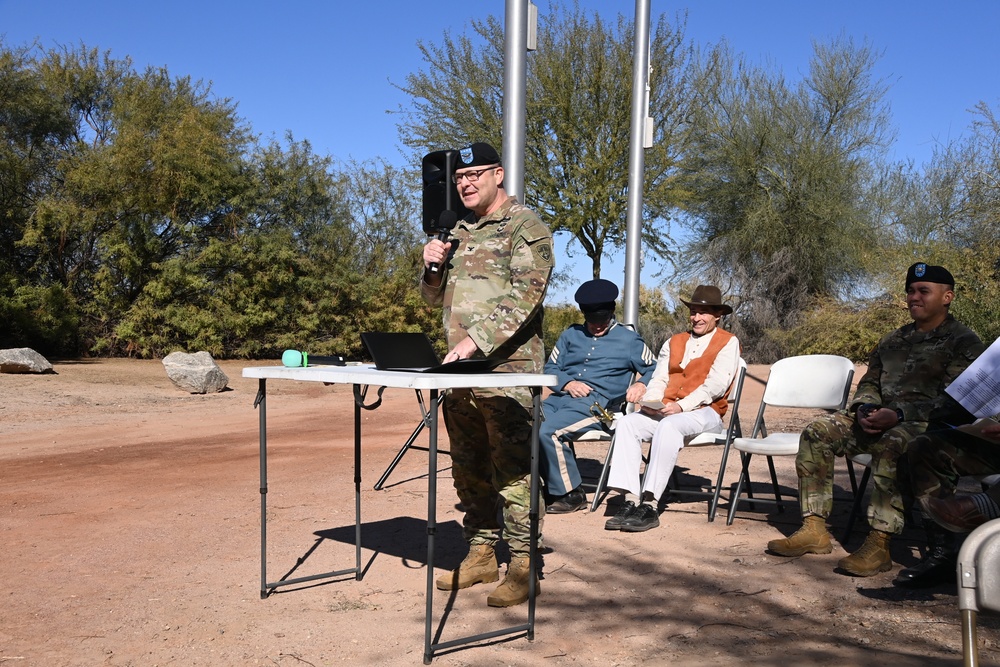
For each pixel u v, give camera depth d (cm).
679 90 2509
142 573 436
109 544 493
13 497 629
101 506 596
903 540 497
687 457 823
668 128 2527
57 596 399
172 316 2598
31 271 2558
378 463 780
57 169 2602
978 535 181
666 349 627
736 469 753
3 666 317
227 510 581
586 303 630
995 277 1429
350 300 2862
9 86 2481
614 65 2483
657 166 2480
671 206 2528
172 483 682
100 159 2553
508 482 383
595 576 432
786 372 590
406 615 374
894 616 371
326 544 491
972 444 407
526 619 368
